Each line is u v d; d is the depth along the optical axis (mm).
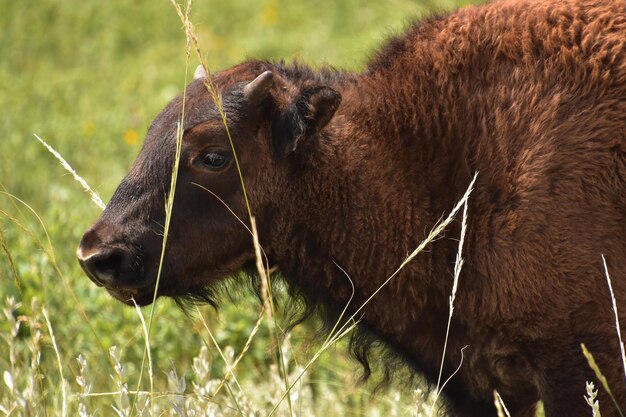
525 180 14359
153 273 14938
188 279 15344
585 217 14188
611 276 14102
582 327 14211
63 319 20141
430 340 15484
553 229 14188
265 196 15242
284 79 15633
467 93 14992
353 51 33844
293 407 15594
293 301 16344
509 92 14766
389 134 15266
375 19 39531
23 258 21297
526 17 15109
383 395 18125
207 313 20641
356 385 17109
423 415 16188
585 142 14328
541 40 14852
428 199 15016
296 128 14758
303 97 14742
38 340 14062
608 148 14305
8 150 31625
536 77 14711
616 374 14195
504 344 14781
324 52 36656
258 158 15125
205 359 14656
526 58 14820
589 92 14500
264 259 15594
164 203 14867
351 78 16047
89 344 19391
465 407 16000
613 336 14125
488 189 14602
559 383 14438
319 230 15320
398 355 16125
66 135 32844
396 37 16281
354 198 15156
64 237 22906
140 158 15109
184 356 19750
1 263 20906
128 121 33812
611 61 14500
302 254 15477
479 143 14758
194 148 14906
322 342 16516
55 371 18203
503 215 14438
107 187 28172
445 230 14852
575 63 14602
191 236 15047
